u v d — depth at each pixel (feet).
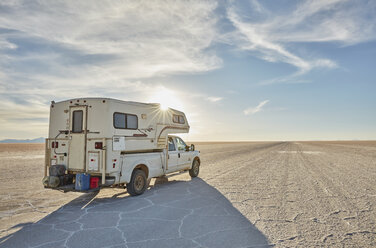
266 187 26.30
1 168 44.62
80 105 21.63
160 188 26.43
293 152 92.63
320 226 14.70
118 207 19.02
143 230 14.07
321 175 34.58
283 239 12.81
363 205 19.24
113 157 20.72
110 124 20.68
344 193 23.34
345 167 43.98
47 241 12.66
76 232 13.85
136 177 23.08
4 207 19.30
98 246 12.00
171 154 28.99
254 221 15.55
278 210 17.92
